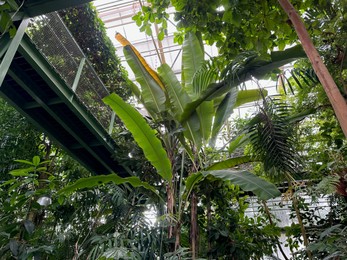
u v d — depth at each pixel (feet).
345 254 5.63
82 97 10.61
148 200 10.24
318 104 8.57
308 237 9.28
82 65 10.87
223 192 10.89
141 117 8.00
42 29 8.97
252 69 7.45
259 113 7.56
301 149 8.96
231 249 9.51
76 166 12.72
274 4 7.30
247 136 8.46
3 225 8.29
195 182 8.44
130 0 21.86
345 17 6.42
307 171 8.26
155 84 10.21
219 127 9.42
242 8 6.89
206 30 8.15
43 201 8.61
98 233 9.55
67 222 10.38
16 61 8.47
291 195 8.02
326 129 8.61
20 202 8.49
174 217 8.29
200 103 8.91
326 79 4.79
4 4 5.50
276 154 6.95
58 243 9.57
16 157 10.96
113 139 12.05
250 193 12.79
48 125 10.71
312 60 5.08
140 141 8.26
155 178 11.06
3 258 7.80
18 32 7.54
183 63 10.78
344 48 6.67
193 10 7.68
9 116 11.14
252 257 10.70
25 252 7.48
